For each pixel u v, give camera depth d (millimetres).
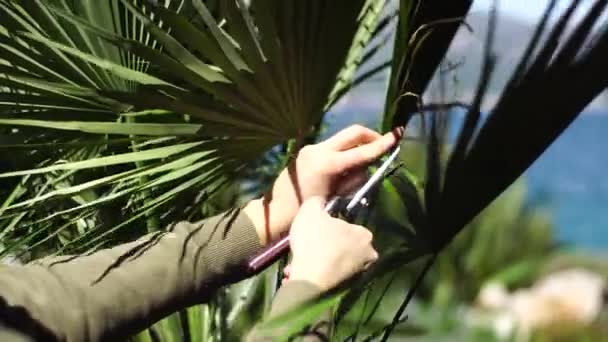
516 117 1572
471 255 4262
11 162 1711
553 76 1547
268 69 1539
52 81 1669
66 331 1356
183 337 2062
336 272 1332
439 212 1608
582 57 1534
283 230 1507
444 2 1611
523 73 1559
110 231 1619
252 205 1532
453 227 1615
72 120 1662
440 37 1618
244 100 1562
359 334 1867
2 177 1698
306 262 1336
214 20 1569
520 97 1563
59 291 1382
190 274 1480
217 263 1495
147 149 1667
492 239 4609
